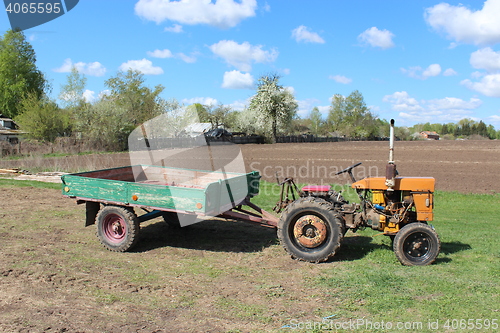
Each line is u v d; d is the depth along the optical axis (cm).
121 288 467
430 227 546
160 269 539
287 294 451
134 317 390
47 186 1311
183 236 728
